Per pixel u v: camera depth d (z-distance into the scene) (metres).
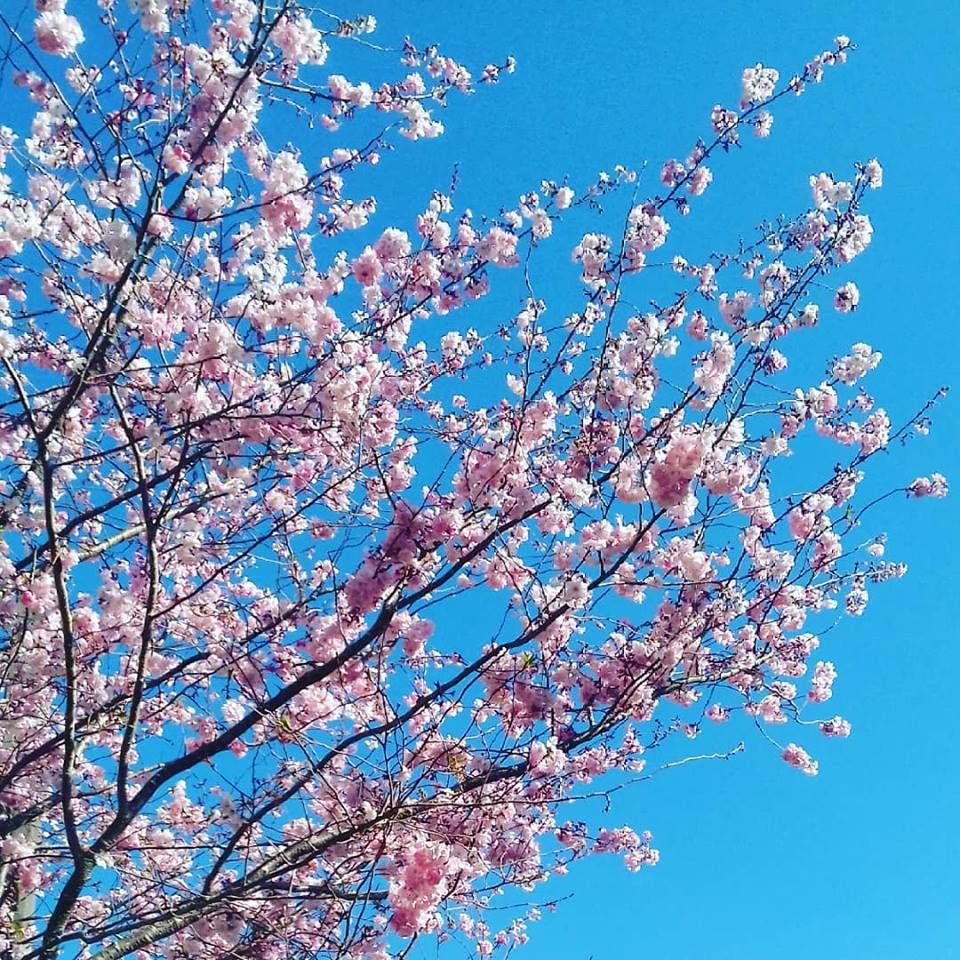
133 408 5.37
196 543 5.51
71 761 4.58
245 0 5.04
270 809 4.77
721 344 5.02
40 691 5.70
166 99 5.00
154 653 5.72
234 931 5.12
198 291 5.06
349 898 4.57
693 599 5.45
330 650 5.44
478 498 5.14
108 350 5.01
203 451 4.66
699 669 5.93
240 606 5.57
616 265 5.41
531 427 5.29
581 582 4.79
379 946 5.20
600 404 5.38
